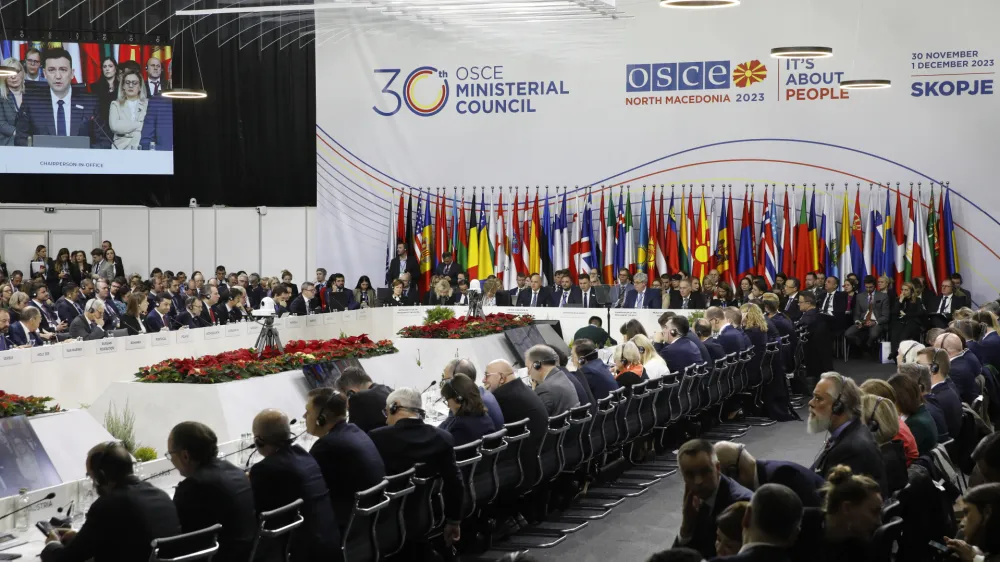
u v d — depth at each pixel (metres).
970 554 4.79
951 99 19.06
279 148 22.44
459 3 17.56
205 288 17.23
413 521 6.22
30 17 20.69
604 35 20.39
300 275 21.41
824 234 19.53
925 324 18.23
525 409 7.65
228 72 22.28
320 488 5.36
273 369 8.84
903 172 19.30
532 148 20.86
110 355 11.57
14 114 20.25
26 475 5.88
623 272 18.08
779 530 4.10
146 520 4.48
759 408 13.54
